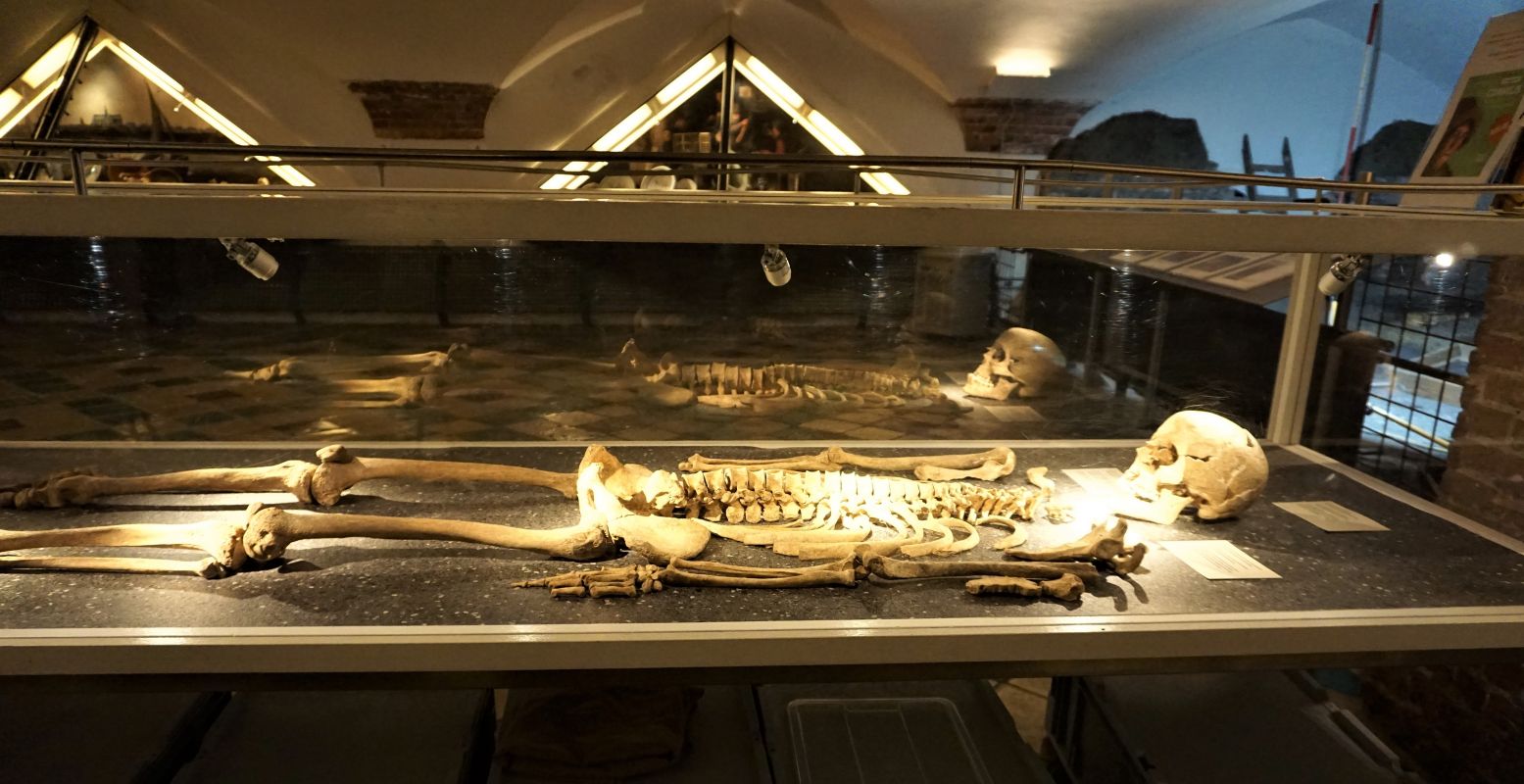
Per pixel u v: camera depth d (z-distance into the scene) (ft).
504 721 7.05
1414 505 8.21
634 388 8.26
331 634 5.50
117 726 6.98
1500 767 8.27
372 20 22.35
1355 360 9.49
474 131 25.22
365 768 6.79
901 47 24.57
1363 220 6.34
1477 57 8.27
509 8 22.35
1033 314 8.38
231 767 6.76
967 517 7.48
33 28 21.30
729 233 5.88
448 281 7.23
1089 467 8.66
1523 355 7.65
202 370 7.54
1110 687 8.29
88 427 7.72
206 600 5.90
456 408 8.36
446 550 6.77
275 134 24.20
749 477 7.51
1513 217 6.58
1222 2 20.94
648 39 25.34
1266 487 8.59
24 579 6.11
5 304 6.88
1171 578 6.65
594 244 6.70
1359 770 7.27
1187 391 9.23
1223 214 6.60
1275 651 6.01
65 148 5.45
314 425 8.23
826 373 8.30
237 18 22.20
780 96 26.63
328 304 7.41
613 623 5.75
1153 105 24.62
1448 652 6.27
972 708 7.80
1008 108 25.73
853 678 6.00
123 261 6.81
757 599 6.17
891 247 7.52
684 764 6.91
